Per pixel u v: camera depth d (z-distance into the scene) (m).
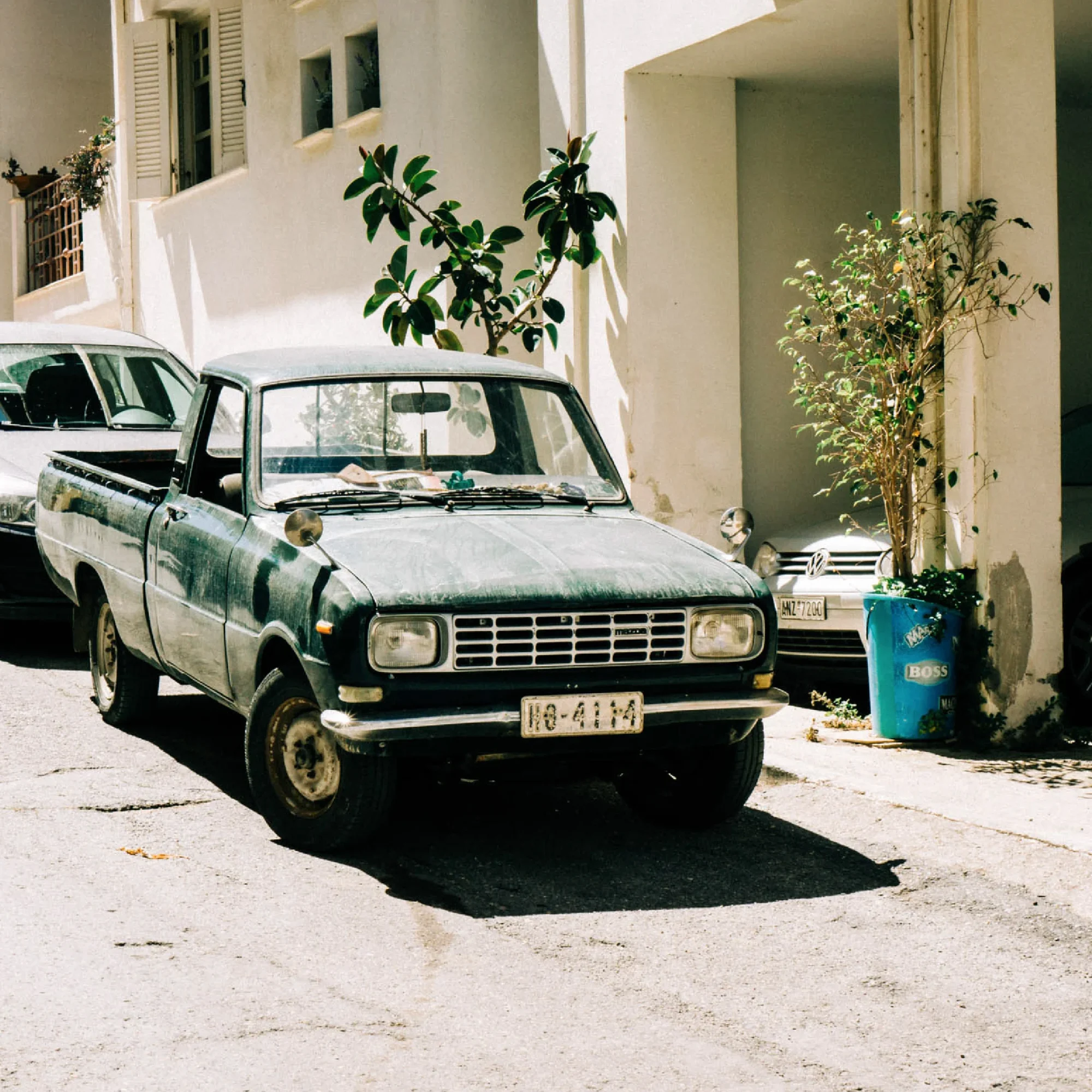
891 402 8.30
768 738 8.25
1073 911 5.61
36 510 9.19
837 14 9.21
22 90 21.98
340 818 5.89
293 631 5.88
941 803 6.85
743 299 10.91
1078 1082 4.21
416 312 11.12
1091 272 12.28
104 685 8.36
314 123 14.66
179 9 17.11
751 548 10.94
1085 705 8.72
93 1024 4.39
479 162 12.64
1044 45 8.06
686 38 9.88
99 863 5.84
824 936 5.32
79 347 11.66
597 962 5.02
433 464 6.85
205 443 7.24
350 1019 4.48
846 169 11.23
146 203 17.92
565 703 5.72
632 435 10.50
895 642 8.03
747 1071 4.20
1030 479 8.07
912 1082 4.17
